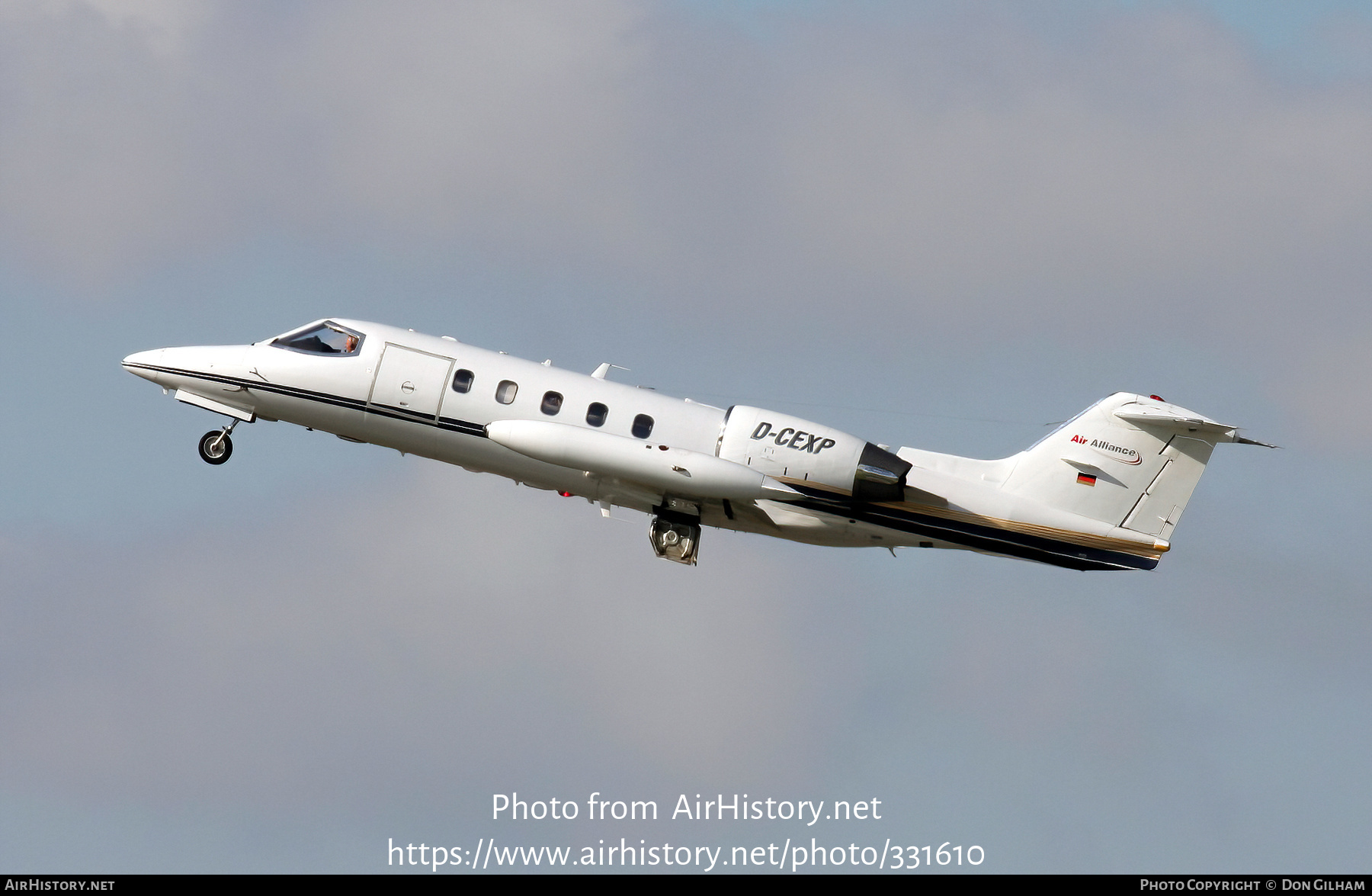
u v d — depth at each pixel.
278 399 104.69
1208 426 102.38
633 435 101.69
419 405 103.06
